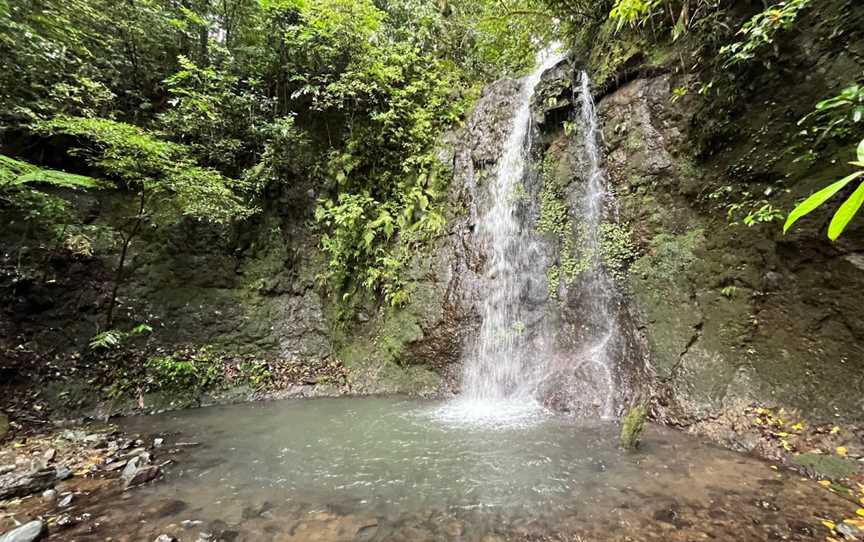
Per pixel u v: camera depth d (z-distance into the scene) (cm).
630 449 412
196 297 754
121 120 772
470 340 702
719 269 483
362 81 883
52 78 662
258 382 727
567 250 651
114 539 279
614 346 565
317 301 866
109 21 760
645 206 565
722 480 339
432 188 813
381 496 337
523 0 945
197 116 794
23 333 592
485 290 711
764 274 443
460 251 756
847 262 379
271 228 863
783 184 426
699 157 510
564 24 858
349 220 800
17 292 602
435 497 332
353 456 429
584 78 677
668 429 461
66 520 300
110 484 368
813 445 365
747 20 449
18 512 315
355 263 841
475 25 1062
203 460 427
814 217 396
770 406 414
